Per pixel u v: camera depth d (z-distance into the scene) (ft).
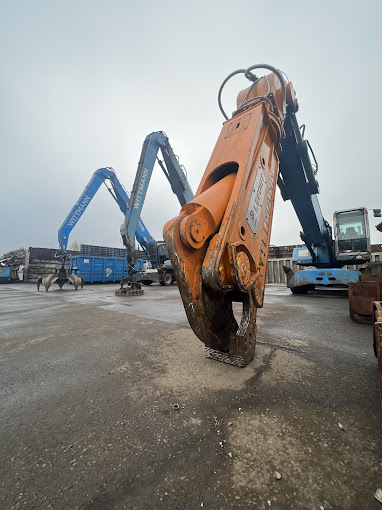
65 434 4.50
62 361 8.24
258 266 7.84
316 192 19.36
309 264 28.45
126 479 3.46
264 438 4.21
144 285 51.47
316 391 5.78
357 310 13.04
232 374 6.81
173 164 34.01
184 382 6.43
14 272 74.69
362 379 6.40
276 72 10.35
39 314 17.43
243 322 7.41
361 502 3.02
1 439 4.40
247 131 8.43
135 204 29.86
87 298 27.25
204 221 6.06
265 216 8.81
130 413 5.12
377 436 4.19
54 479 3.50
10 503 3.13
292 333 10.93
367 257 24.13
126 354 8.76
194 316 5.99
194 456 3.85
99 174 43.91
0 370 7.58
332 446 3.97
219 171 8.52
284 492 3.19
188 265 5.86
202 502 3.09
